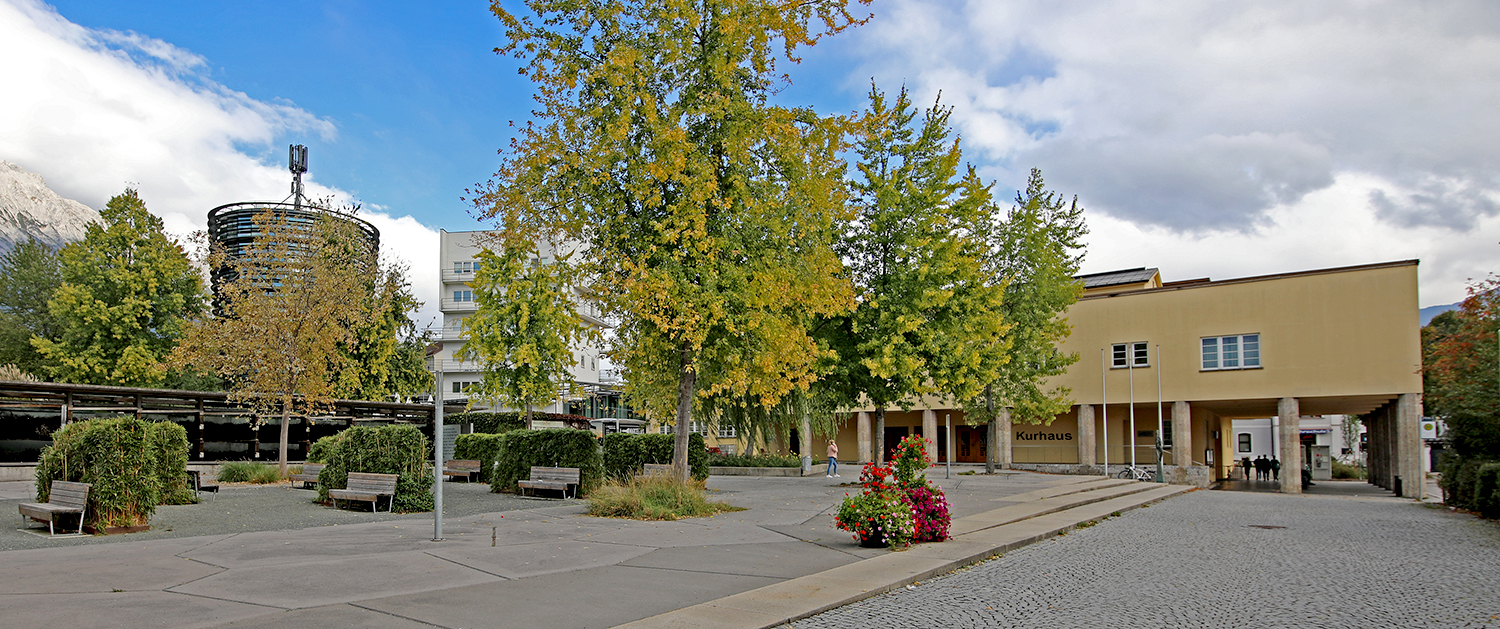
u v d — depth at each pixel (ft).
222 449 110.22
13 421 91.04
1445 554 39.55
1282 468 111.14
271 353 83.82
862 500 37.68
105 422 41.60
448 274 235.40
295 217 133.28
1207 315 118.83
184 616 21.39
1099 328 127.13
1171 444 132.87
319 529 41.45
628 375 60.80
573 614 22.80
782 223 53.83
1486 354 72.54
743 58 53.16
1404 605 26.66
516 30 52.06
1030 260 101.30
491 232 59.31
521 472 66.85
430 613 22.38
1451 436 79.30
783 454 122.42
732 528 43.19
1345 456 234.58
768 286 50.70
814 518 48.32
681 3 50.29
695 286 49.62
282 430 85.51
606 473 69.51
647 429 161.68
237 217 200.03
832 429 98.27
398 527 42.55
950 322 78.33
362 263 132.16
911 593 27.94
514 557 32.42
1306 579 31.68
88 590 24.71
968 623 23.34
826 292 55.67
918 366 74.38
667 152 48.24
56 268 141.49
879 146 80.59
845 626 22.79
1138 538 45.60
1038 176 108.99
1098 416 136.36
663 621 22.16
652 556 33.55
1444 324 136.15
